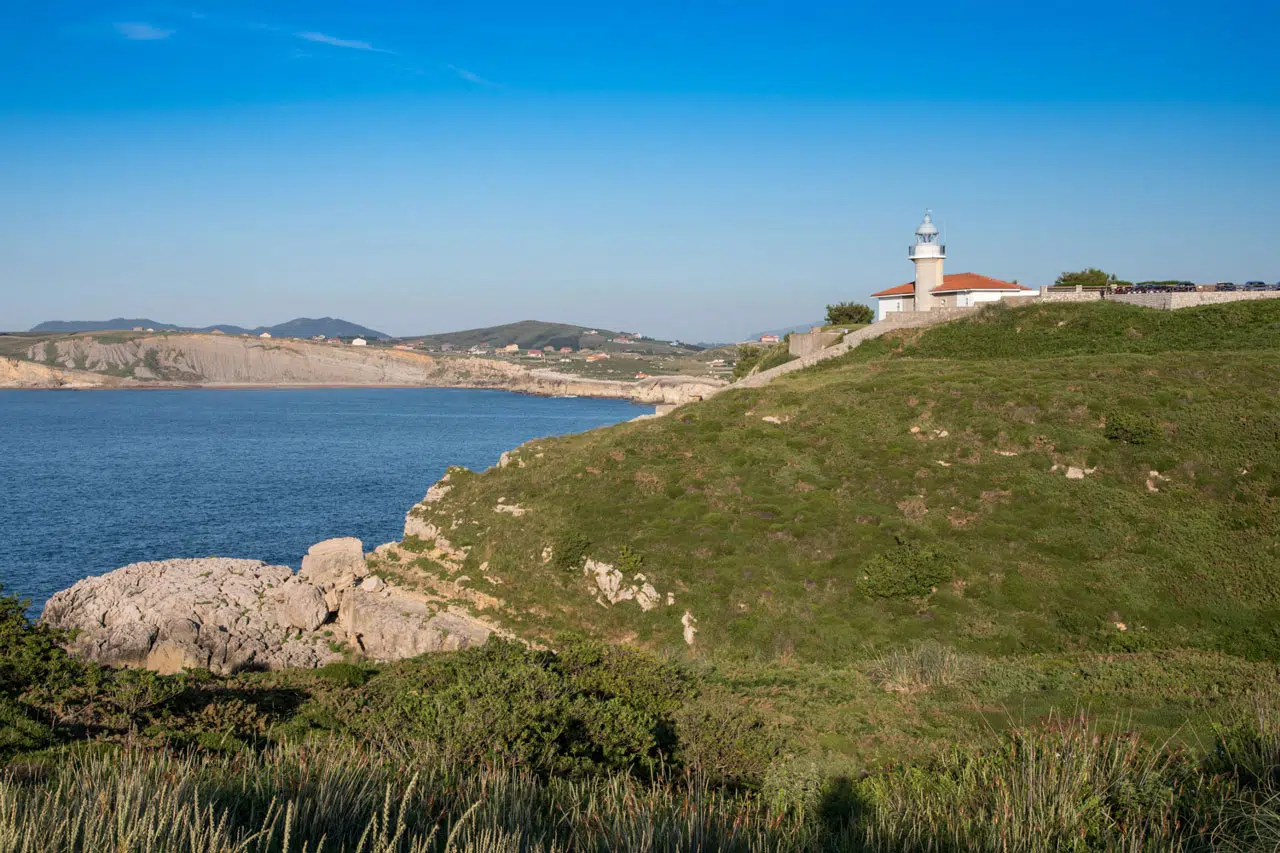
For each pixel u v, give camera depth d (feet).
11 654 70.44
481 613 115.55
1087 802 34.65
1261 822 30.35
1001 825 33.37
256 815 31.73
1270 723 41.83
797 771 48.52
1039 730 53.52
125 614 115.03
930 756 50.98
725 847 32.99
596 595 115.44
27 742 53.62
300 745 49.01
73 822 27.32
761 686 75.31
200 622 115.85
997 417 144.46
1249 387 141.49
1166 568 105.19
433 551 133.59
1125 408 139.74
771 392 173.99
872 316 299.17
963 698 66.33
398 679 82.58
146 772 33.14
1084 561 108.88
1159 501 117.80
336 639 119.14
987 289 249.96
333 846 29.89
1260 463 119.65
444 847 30.14
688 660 93.97
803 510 124.98
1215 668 73.20
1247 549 105.40
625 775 44.98
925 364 188.96
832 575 110.93
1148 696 62.75
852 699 69.31
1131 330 192.95
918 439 142.51
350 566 127.85
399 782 37.50
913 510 122.93
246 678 85.97
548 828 34.24
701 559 116.67
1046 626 98.73
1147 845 31.42
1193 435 129.18
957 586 106.63
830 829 38.60
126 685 68.28
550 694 54.44
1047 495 122.72
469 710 49.52
